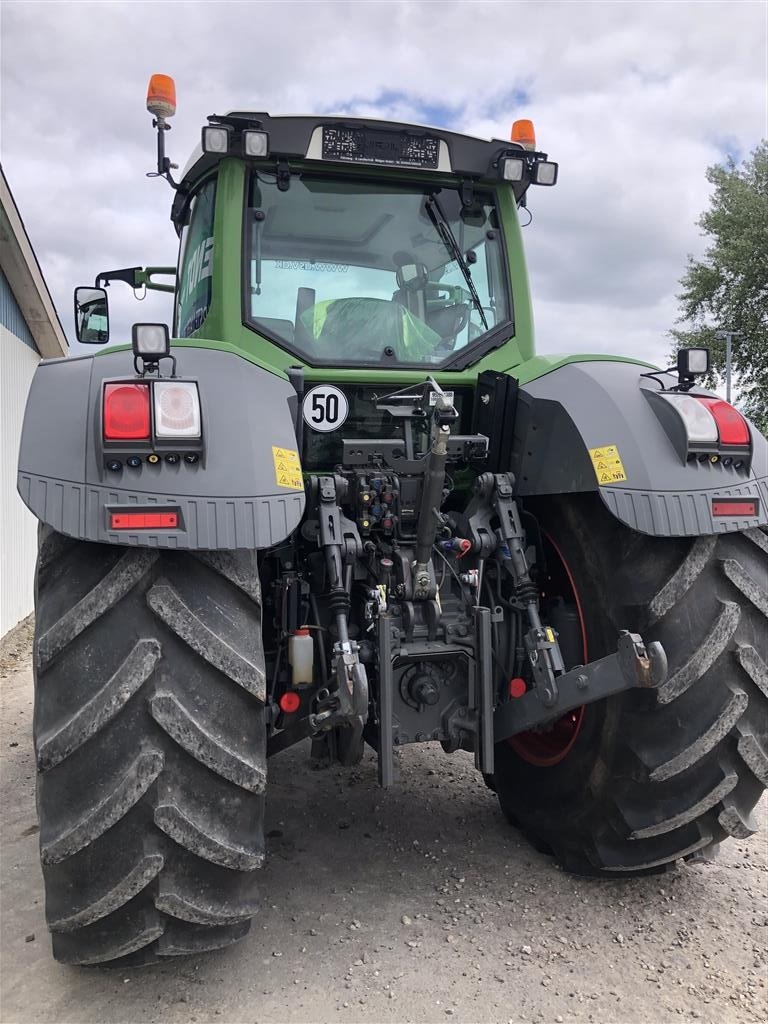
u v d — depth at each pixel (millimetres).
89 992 2205
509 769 3113
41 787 1960
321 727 2445
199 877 1998
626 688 2283
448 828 3217
